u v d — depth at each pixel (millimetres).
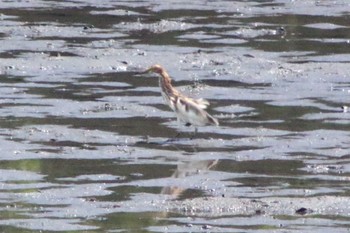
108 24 26672
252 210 13477
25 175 14680
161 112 18422
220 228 12805
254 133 17188
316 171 15195
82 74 21453
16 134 16656
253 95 19984
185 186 14375
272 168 15289
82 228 12719
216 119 17469
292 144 16547
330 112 18750
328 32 26406
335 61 22969
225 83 21016
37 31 25391
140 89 20141
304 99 19797
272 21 27641
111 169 15062
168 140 16656
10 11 28078
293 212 13438
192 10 28953
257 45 24625
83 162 15375
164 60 22594
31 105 18656
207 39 25156
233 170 15156
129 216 13164
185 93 19969
